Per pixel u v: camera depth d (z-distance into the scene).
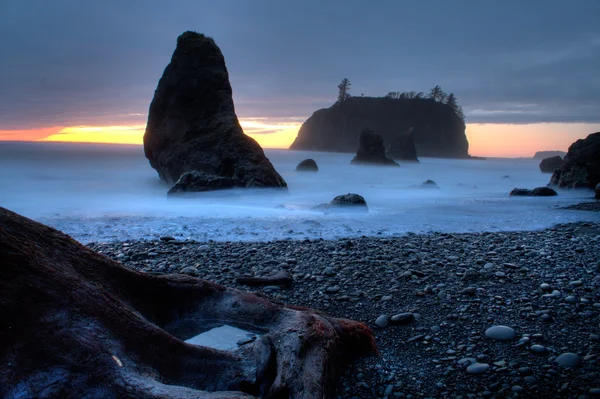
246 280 6.39
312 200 18.36
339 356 4.11
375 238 9.45
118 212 13.25
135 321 3.22
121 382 2.71
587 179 22.44
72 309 2.97
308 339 3.76
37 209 13.87
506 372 4.13
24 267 3.00
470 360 4.34
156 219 11.88
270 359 3.52
